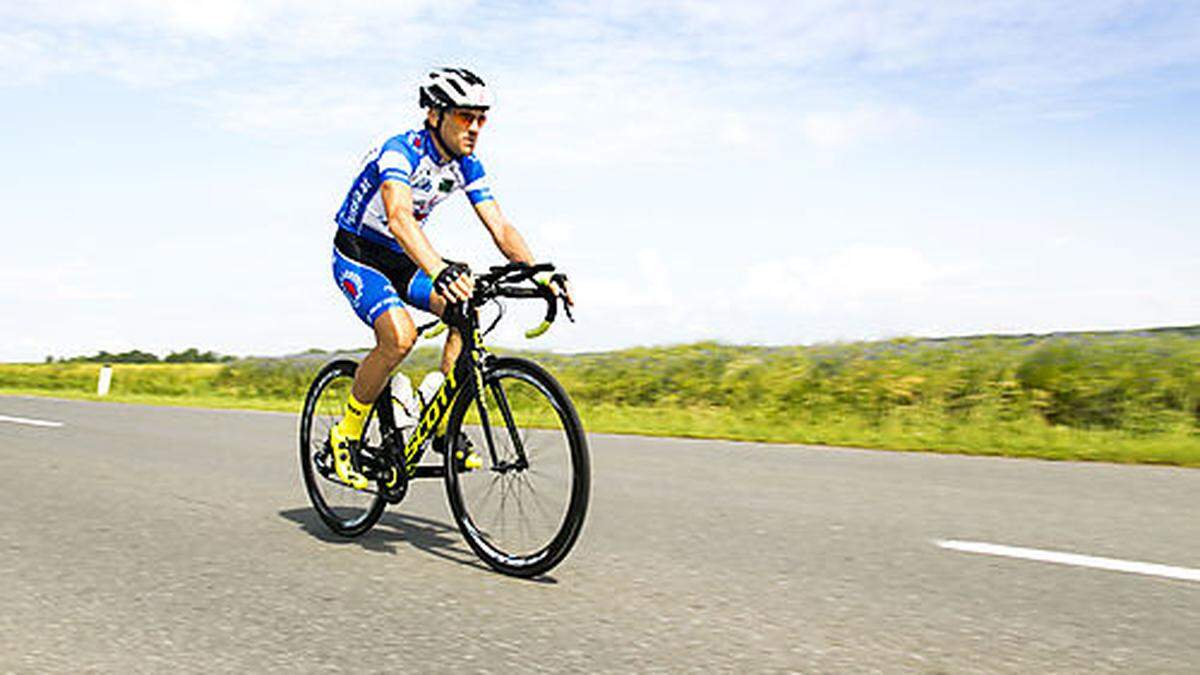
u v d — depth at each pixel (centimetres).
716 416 1201
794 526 479
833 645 300
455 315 415
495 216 447
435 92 411
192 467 692
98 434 923
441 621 326
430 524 493
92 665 285
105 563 407
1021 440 845
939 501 546
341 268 449
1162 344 1015
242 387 2048
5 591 363
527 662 287
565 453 385
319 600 352
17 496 568
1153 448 760
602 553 424
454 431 417
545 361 1570
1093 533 460
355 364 466
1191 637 306
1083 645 299
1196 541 442
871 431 974
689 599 351
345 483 453
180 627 320
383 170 412
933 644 300
